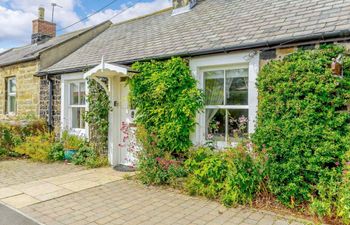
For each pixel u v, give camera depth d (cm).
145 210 431
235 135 520
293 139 437
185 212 423
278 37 498
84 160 761
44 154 791
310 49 465
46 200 473
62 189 534
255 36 545
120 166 721
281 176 445
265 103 477
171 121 602
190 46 627
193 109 583
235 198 445
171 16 953
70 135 852
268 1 715
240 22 652
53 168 714
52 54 1032
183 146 590
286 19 566
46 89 963
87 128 820
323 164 423
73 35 1180
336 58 423
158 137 612
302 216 405
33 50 1197
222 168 482
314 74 428
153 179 565
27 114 1026
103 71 670
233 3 817
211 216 407
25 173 660
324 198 400
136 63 664
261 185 462
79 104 879
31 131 915
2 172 670
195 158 547
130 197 491
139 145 631
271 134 457
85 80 849
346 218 363
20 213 416
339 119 414
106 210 430
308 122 429
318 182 426
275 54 500
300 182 434
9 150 867
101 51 909
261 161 463
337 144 413
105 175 641
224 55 560
